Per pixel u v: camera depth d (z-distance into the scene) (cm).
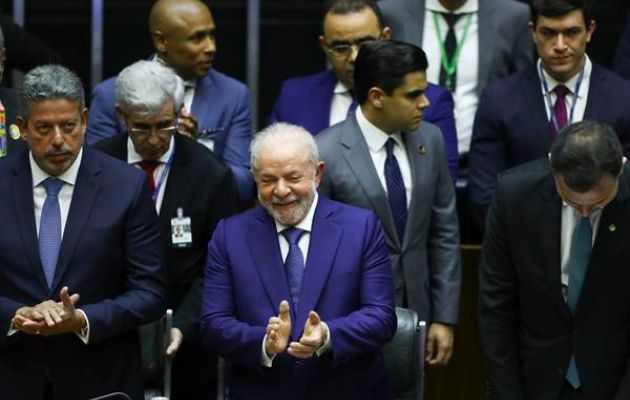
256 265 1328
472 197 1672
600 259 1320
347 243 1328
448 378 1709
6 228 1312
